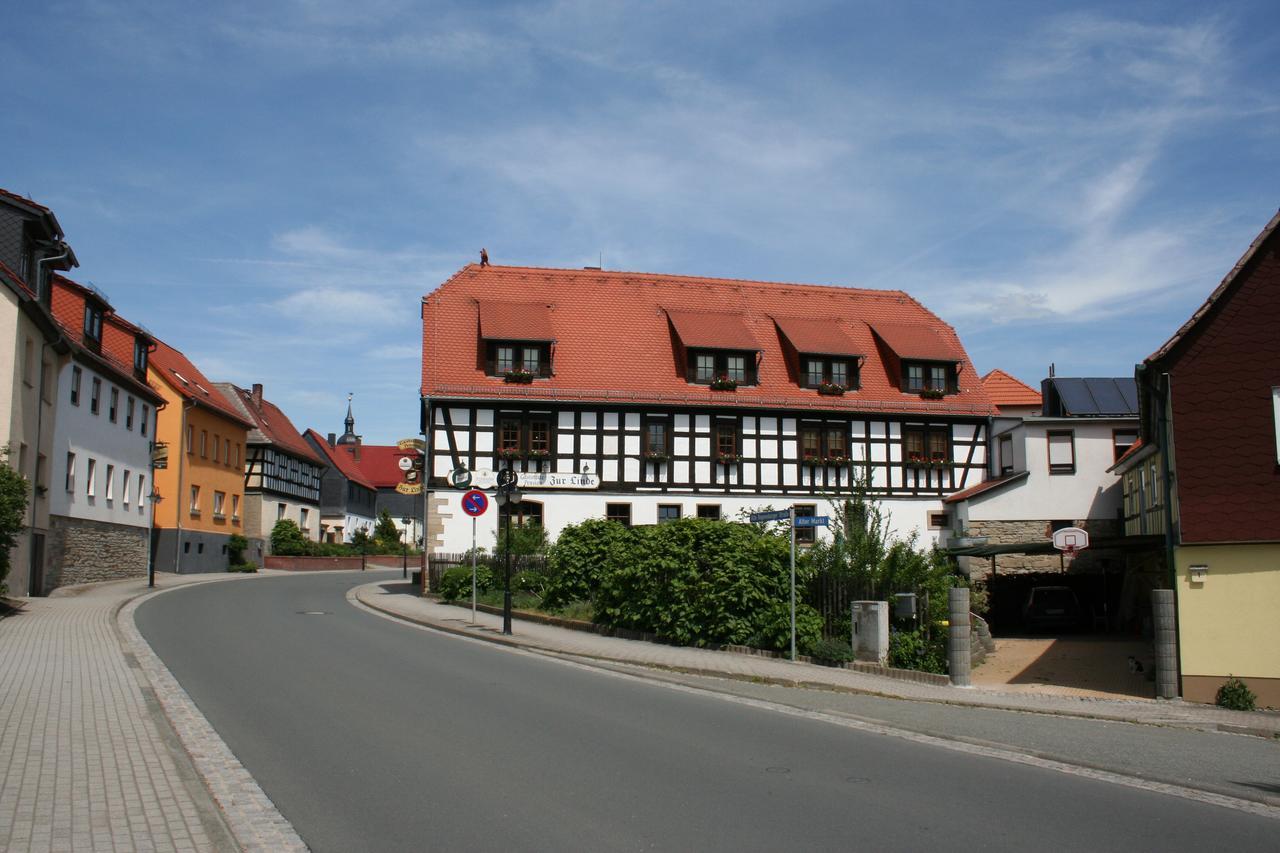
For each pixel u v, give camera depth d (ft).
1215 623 55.47
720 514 125.08
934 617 62.64
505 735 34.78
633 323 133.90
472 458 121.70
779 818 24.94
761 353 131.95
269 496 205.16
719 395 127.13
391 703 40.91
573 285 137.90
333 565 204.64
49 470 100.48
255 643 61.05
